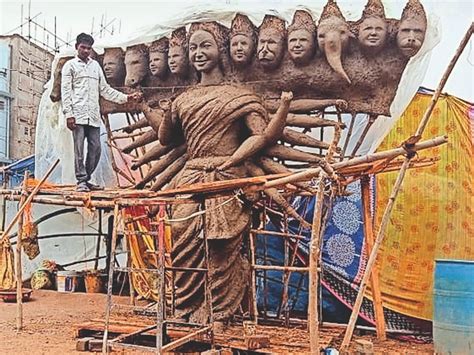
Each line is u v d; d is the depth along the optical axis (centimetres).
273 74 898
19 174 1562
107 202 743
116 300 1293
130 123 1087
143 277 1256
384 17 851
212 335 690
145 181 924
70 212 1588
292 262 934
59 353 723
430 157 903
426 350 775
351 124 870
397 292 941
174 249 814
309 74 873
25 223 1360
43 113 1220
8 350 739
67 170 1180
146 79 1021
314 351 573
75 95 930
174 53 963
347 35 852
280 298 1028
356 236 995
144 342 750
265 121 823
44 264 1575
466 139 965
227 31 937
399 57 844
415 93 929
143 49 1021
